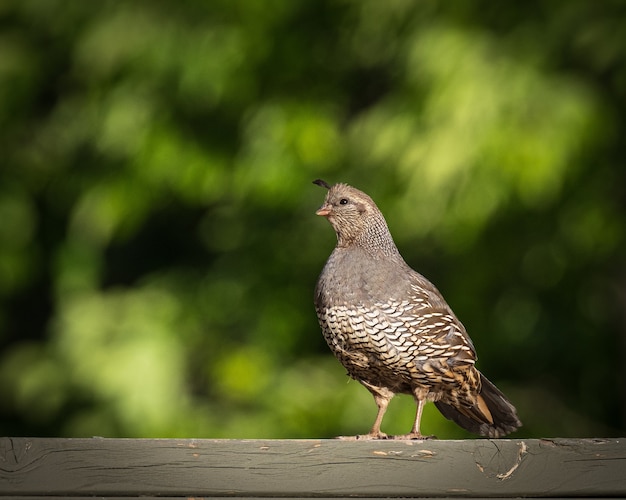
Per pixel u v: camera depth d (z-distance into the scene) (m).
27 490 5.33
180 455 5.37
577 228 13.90
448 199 13.34
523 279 14.88
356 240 7.39
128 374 14.93
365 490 5.37
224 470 5.37
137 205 15.35
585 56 13.20
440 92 13.05
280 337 15.69
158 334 15.30
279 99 15.12
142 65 15.02
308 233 15.94
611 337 15.18
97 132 15.18
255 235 16.11
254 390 15.27
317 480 5.36
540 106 12.77
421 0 14.04
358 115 15.45
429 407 14.43
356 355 7.32
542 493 5.37
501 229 14.41
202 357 15.73
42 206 16.33
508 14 13.57
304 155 14.75
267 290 15.91
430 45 13.42
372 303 7.16
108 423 14.98
